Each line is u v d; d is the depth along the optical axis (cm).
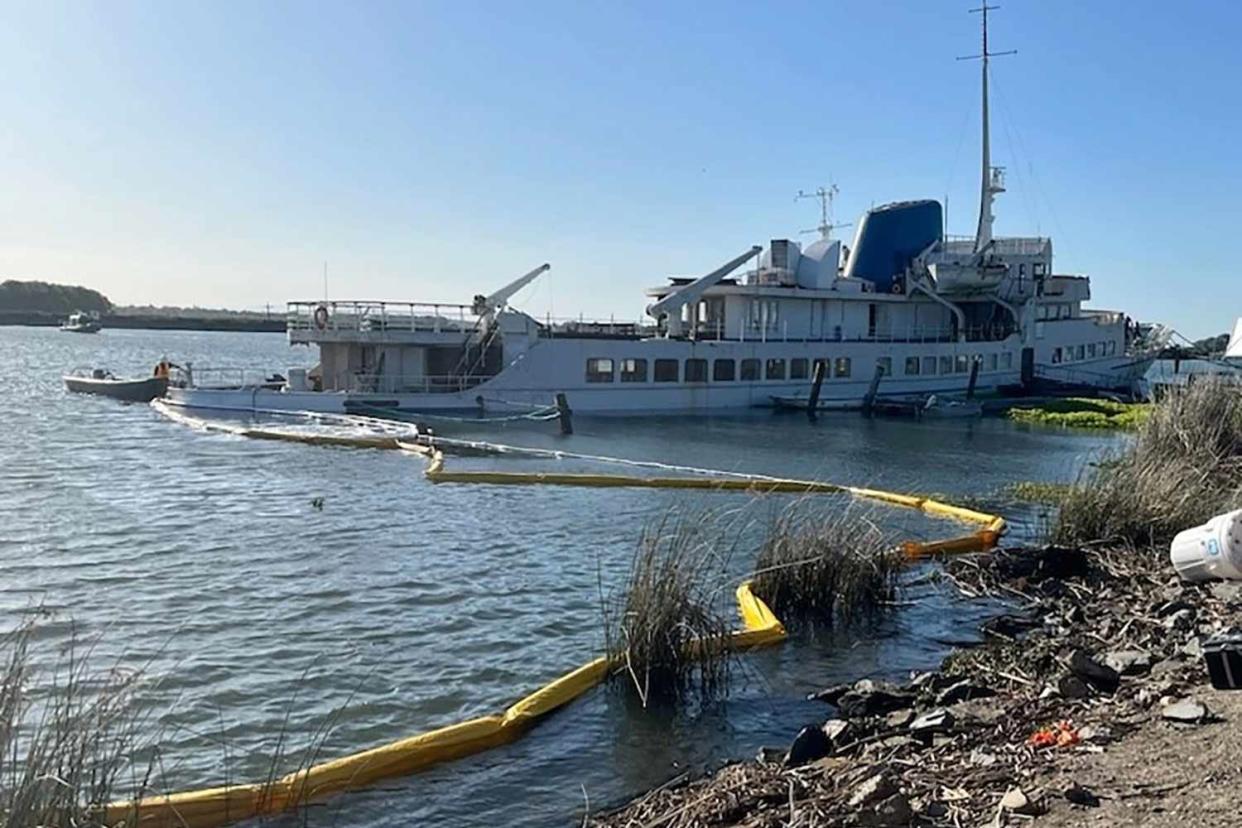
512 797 828
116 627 1316
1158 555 1631
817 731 871
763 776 777
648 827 720
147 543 1861
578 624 1349
